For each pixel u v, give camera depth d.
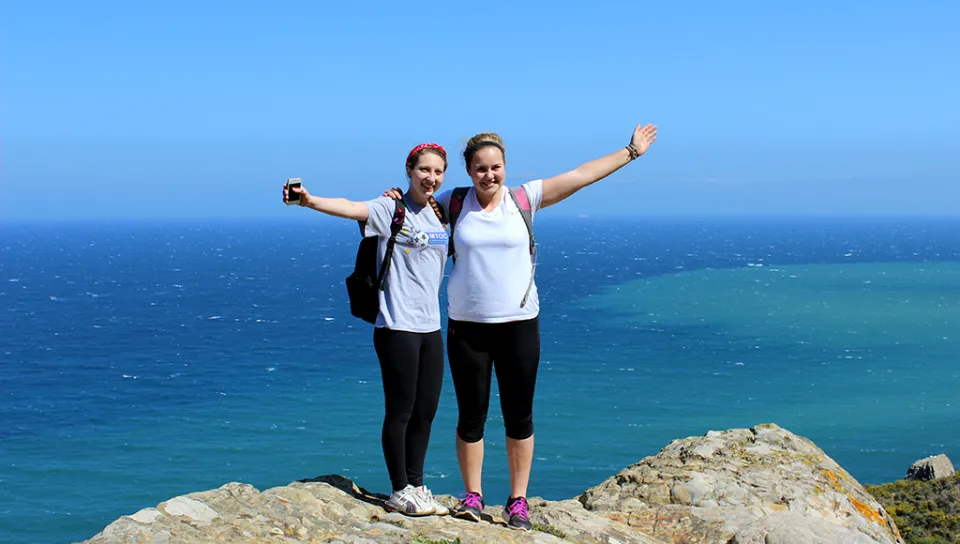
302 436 63.56
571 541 5.79
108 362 99.06
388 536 4.96
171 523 4.63
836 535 6.07
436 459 53.22
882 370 94.38
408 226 5.10
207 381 86.19
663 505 7.07
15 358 102.44
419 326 5.18
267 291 195.50
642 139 5.53
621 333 122.69
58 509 48.38
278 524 4.91
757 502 7.13
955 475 32.94
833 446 63.66
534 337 5.33
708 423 69.62
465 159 5.13
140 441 62.66
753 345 112.12
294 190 4.59
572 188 5.35
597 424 68.31
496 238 5.15
